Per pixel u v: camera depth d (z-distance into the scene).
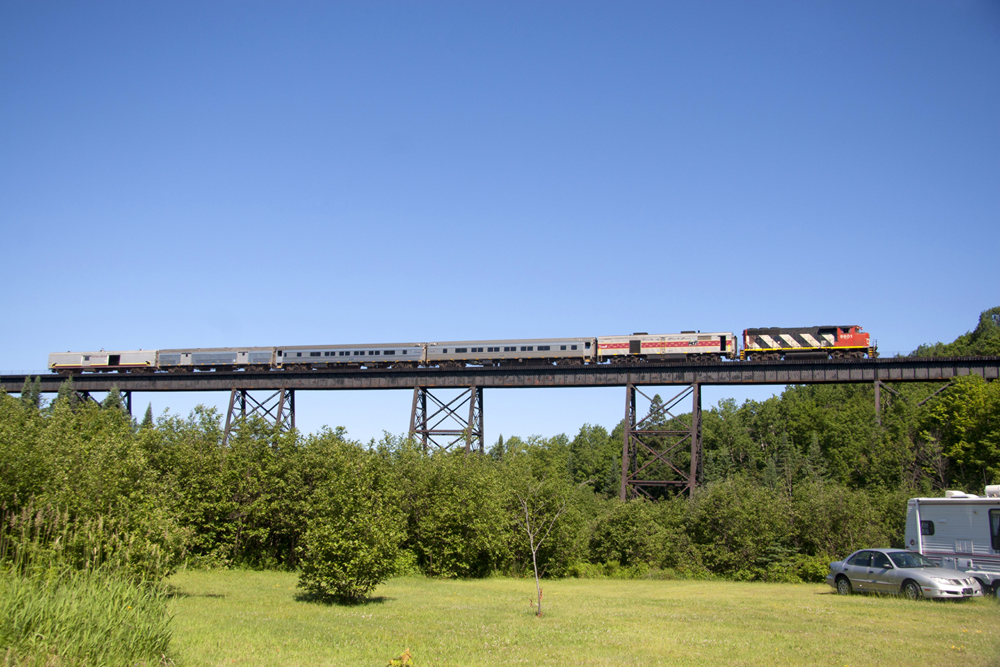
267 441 46.25
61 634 13.23
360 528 27.52
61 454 23.58
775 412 126.00
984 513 27.31
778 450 116.50
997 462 59.97
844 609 24.56
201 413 47.19
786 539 47.03
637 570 48.84
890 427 70.62
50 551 18.67
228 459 43.69
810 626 20.94
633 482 67.69
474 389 76.44
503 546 44.81
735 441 122.56
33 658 12.46
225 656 15.34
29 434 24.70
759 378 68.62
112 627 14.03
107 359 94.00
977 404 61.53
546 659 16.27
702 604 28.55
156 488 25.86
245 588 31.75
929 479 62.97
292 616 22.77
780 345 71.00
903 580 27.12
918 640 18.05
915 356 65.62
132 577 18.58
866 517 45.94
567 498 49.50
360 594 28.16
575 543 49.44
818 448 102.69
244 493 43.22
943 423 65.88
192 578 36.47
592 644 18.30
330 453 43.50
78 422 38.66
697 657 16.41
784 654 16.59
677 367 70.56
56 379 95.38
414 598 30.36
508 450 57.06
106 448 24.64
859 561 29.94
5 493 21.09
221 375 86.62
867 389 129.25
